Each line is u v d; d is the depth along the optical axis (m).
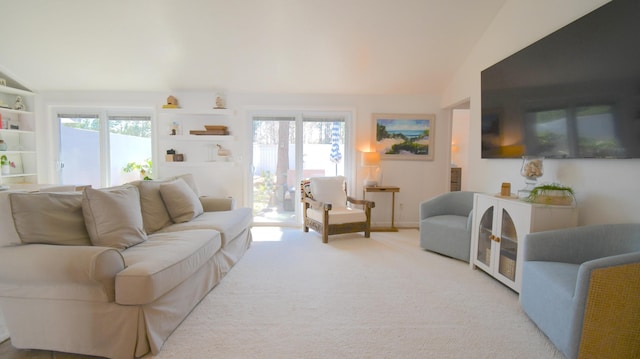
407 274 2.73
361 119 4.64
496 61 3.25
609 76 1.92
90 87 4.44
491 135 3.20
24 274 1.49
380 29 3.41
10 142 4.43
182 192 2.94
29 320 1.58
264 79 4.27
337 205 4.21
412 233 4.28
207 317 1.96
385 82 4.34
